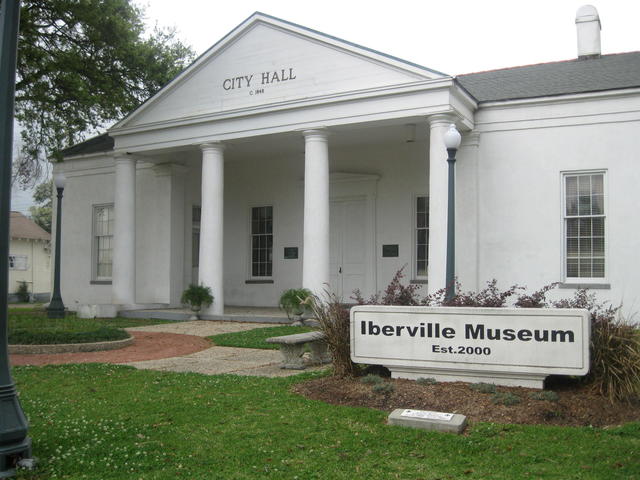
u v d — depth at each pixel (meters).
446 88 14.59
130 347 13.07
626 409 6.86
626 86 14.98
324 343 10.66
